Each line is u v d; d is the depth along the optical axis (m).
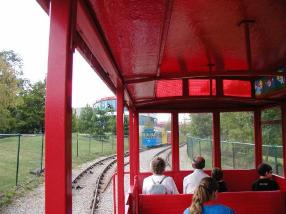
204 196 3.16
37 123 36.84
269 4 2.83
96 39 2.66
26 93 36.88
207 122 7.16
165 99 6.41
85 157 26.55
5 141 28.66
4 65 26.75
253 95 6.18
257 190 5.27
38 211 10.67
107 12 2.43
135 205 5.03
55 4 1.66
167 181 5.25
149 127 7.97
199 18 3.11
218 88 6.22
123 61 4.00
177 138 7.16
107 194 12.66
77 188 13.89
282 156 5.92
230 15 3.07
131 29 2.89
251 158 7.03
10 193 12.79
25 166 18.95
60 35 1.64
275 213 4.97
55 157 1.62
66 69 1.63
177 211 5.00
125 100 6.21
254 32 3.62
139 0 2.28
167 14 2.59
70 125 1.69
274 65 5.31
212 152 7.08
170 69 5.44
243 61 5.00
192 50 4.29
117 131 5.16
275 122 6.21
